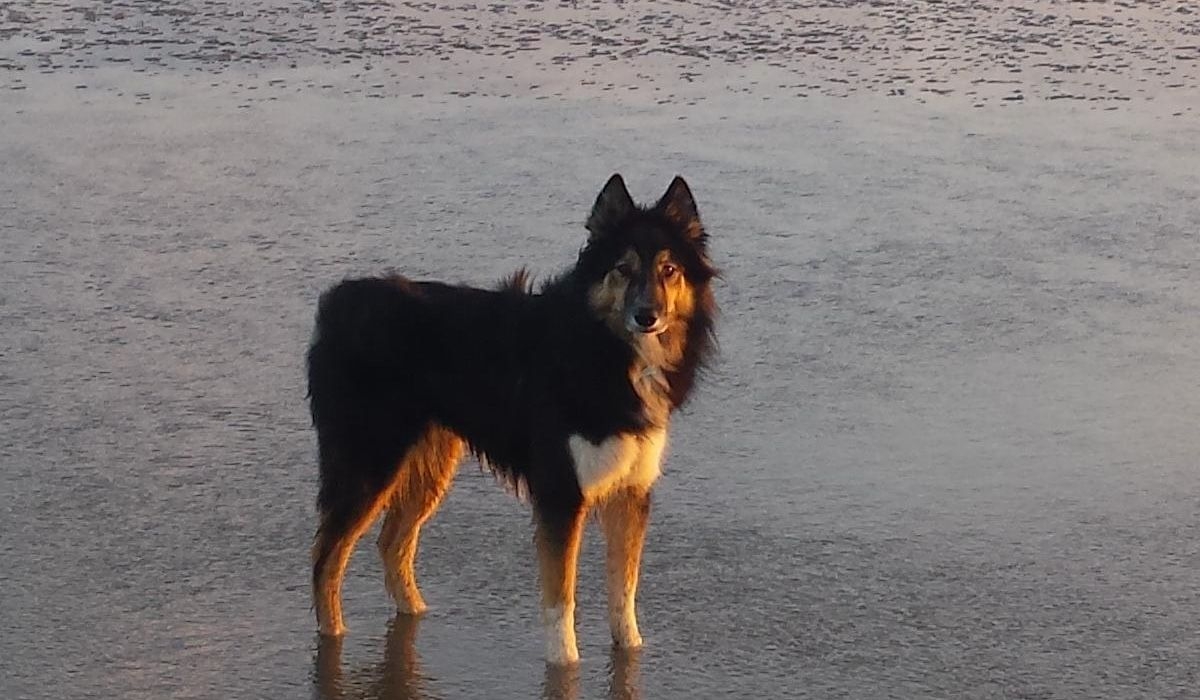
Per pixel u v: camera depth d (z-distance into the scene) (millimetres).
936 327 14008
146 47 24734
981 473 11273
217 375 13180
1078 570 9898
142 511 10797
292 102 21656
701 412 12359
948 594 9625
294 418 12359
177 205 17547
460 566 10086
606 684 8703
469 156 19125
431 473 9367
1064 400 12500
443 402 9094
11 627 9234
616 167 18516
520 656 9023
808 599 9594
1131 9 26797
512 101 21547
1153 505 10750
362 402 9031
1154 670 8758
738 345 13664
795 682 8688
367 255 15898
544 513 8797
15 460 11539
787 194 17547
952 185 17859
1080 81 22344
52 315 14438
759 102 21344
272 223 16938
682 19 26484
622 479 8758
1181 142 19344
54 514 10719
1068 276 15148
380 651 9078
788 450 11688
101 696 8523
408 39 25219
